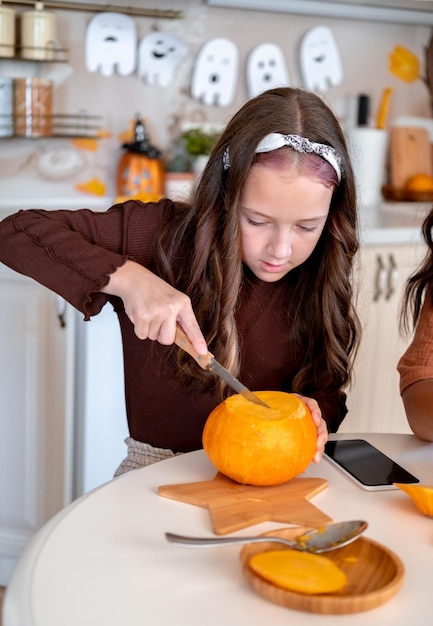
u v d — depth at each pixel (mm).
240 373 1363
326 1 2645
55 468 1982
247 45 2680
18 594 752
